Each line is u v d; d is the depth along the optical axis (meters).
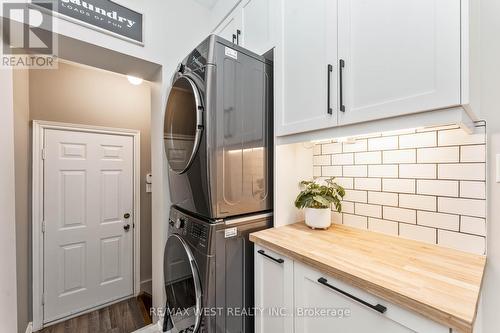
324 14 1.03
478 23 0.86
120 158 2.67
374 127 0.89
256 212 1.35
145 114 2.84
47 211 2.22
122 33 1.53
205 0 1.92
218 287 1.17
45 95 2.23
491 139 0.90
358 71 0.91
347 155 1.39
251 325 1.30
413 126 0.79
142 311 2.38
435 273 0.76
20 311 1.85
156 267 1.89
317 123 1.06
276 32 1.29
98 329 2.09
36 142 2.17
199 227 1.24
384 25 0.83
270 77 1.42
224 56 1.19
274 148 1.34
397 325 0.66
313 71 1.08
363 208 1.32
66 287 2.31
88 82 2.47
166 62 1.75
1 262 1.21
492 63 0.89
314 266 0.87
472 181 0.95
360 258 0.89
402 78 0.78
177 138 1.44
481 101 0.91
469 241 0.95
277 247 1.04
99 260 2.51
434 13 0.71
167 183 1.79
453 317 0.54
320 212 1.29
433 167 1.06
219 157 1.17
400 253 0.94
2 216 1.22
